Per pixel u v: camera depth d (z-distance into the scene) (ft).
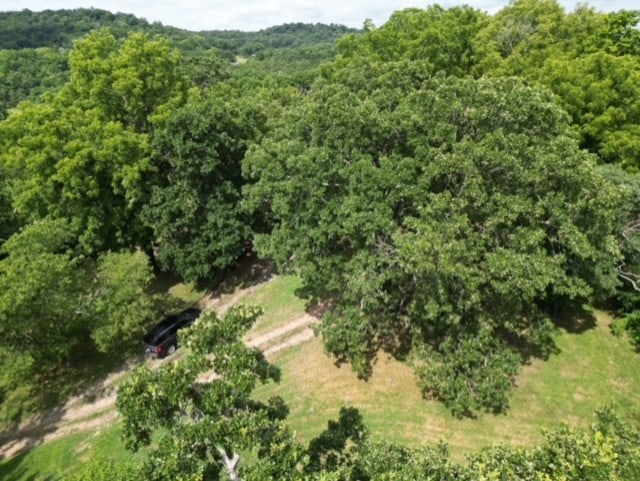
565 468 29.32
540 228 52.75
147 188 90.27
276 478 28.84
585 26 102.37
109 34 96.73
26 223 105.50
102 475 39.04
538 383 63.31
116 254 83.05
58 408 75.87
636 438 32.76
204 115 84.74
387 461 32.27
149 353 82.28
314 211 58.03
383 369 66.39
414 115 54.54
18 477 63.82
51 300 72.18
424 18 104.83
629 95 80.94
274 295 90.07
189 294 100.63
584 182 51.34
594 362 66.85
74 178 82.99
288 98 129.18
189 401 30.81
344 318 60.64
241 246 91.04
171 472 27.22
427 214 50.21
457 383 54.03
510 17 107.14
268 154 67.21
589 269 65.41
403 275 55.83
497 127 55.36
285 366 71.46
